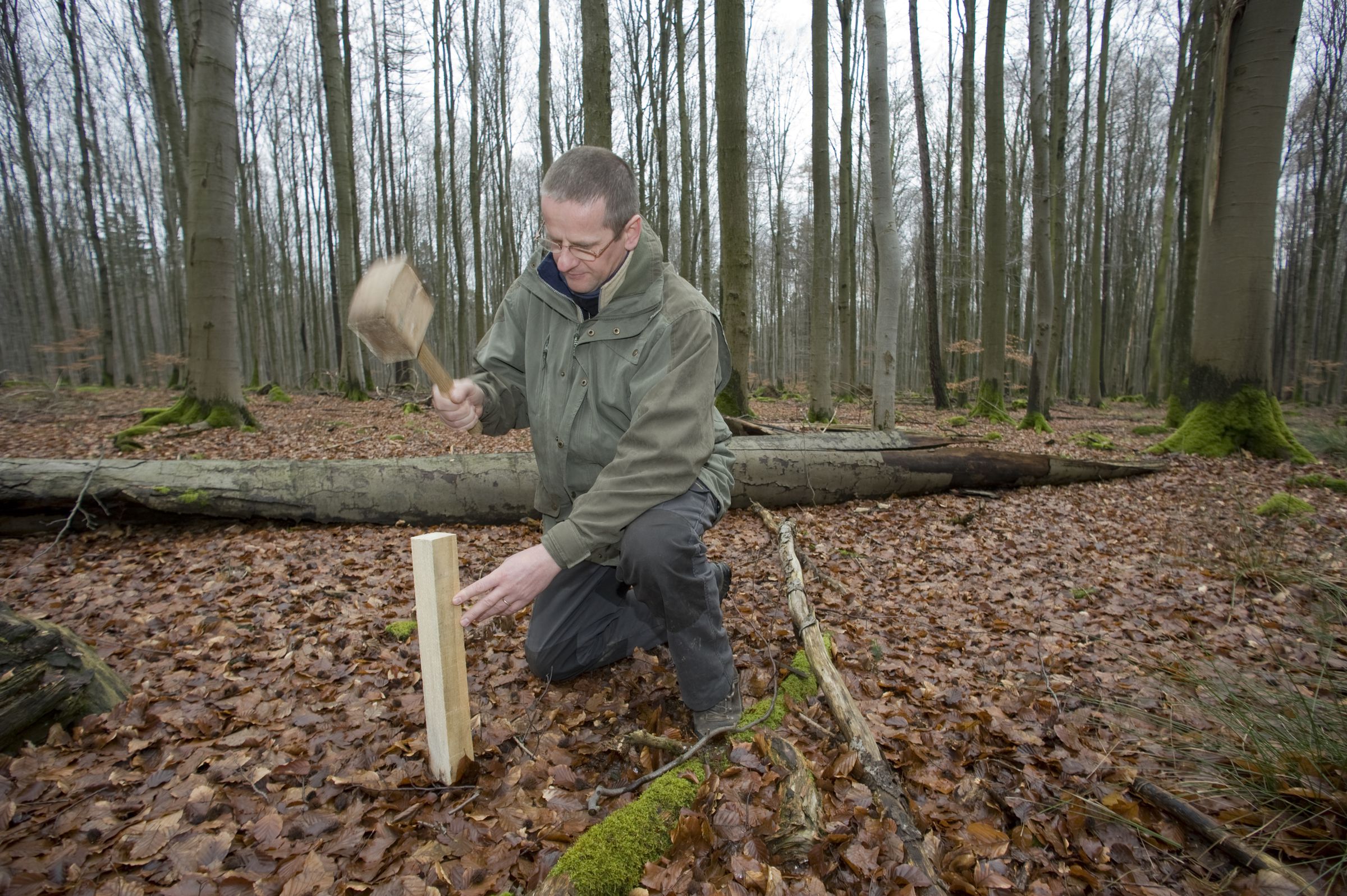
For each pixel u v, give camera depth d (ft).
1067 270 83.97
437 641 5.86
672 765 6.23
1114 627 10.60
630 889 5.06
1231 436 24.76
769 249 125.39
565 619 7.61
